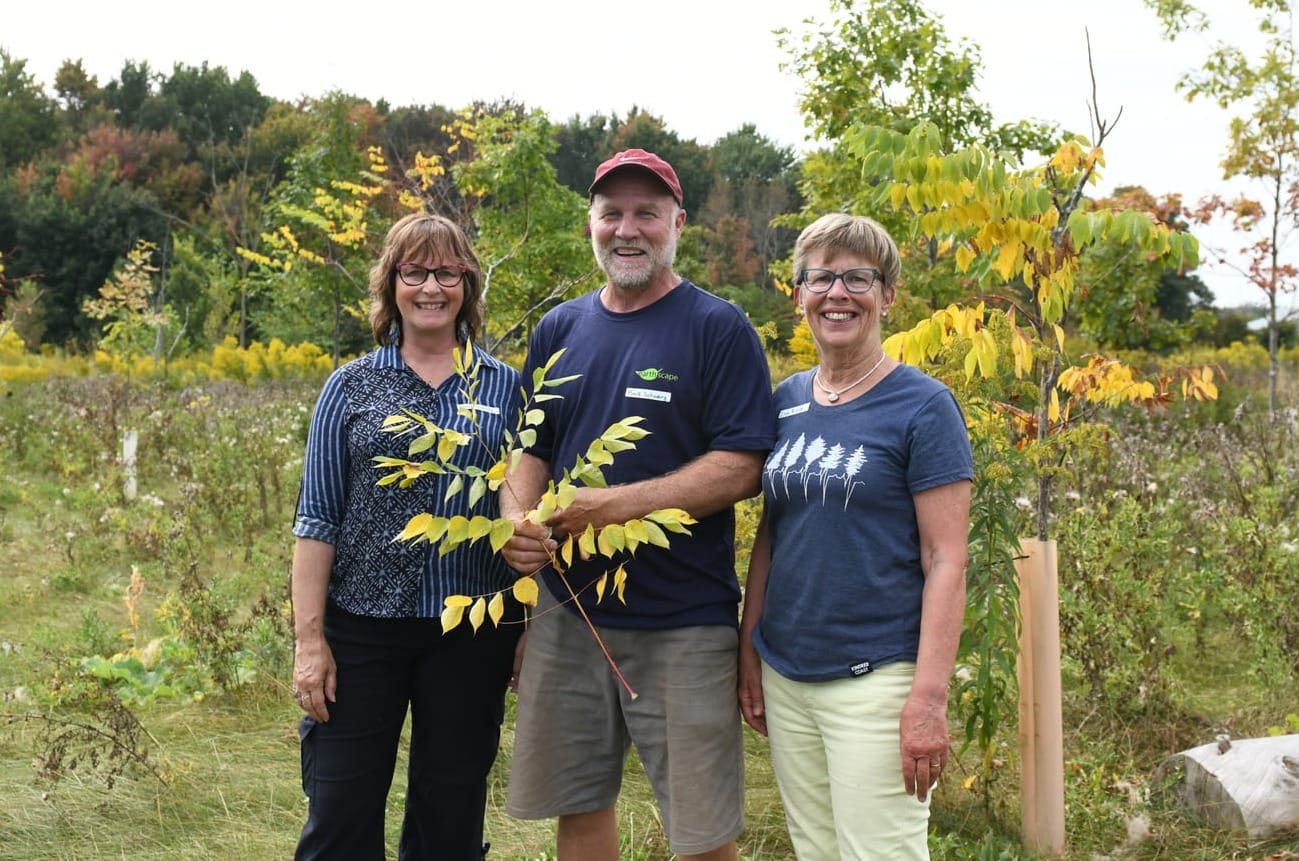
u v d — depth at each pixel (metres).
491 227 9.55
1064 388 3.77
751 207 40.03
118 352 21.80
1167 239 3.50
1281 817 3.43
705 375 2.62
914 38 9.29
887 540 2.43
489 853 3.44
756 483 2.63
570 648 2.75
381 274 2.74
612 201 2.65
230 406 14.22
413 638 2.68
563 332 2.82
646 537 2.26
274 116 41.22
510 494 2.64
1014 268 3.58
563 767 2.78
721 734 2.66
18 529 7.98
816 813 2.61
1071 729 4.43
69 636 5.58
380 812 2.72
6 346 21.97
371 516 2.63
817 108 9.61
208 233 29.81
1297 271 10.83
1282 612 4.93
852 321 2.48
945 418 2.41
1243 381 16.02
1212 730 4.37
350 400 2.68
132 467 9.32
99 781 3.89
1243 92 10.50
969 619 3.20
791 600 2.53
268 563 6.89
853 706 2.45
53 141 43.62
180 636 5.26
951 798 3.76
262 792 3.89
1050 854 3.37
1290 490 6.77
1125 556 5.28
